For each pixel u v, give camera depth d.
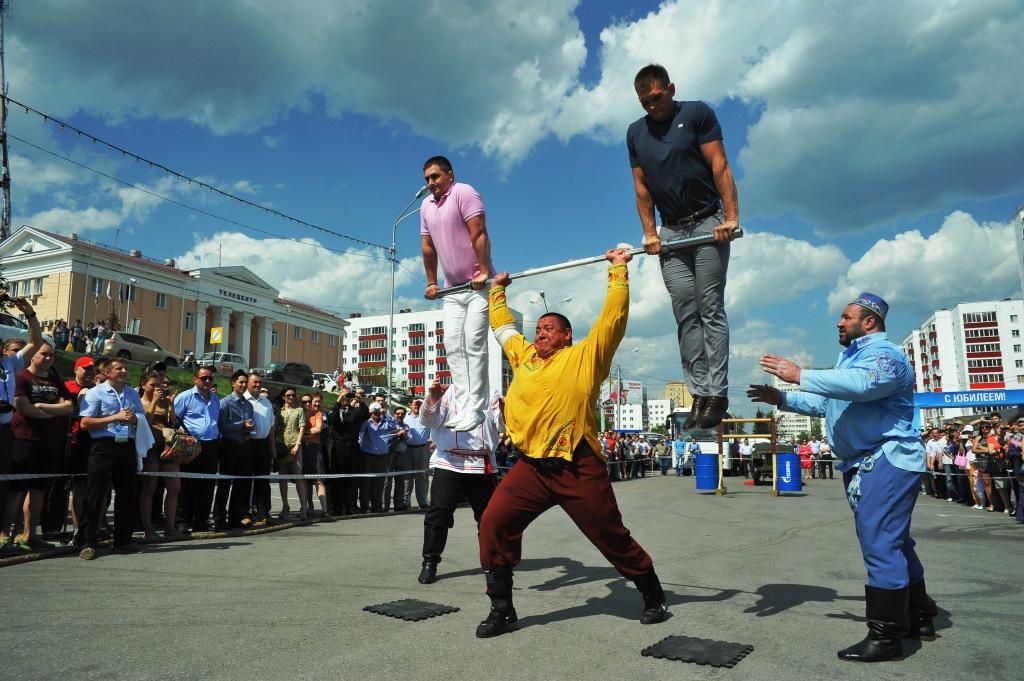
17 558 5.85
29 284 49.25
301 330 70.31
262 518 8.93
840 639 3.69
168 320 54.97
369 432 11.26
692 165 3.69
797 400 4.23
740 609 4.36
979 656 3.40
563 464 3.81
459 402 5.25
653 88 3.63
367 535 8.14
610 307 3.91
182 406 8.07
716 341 3.71
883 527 3.48
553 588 5.07
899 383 3.53
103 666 3.14
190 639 3.59
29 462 6.28
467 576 5.49
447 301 5.34
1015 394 26.83
